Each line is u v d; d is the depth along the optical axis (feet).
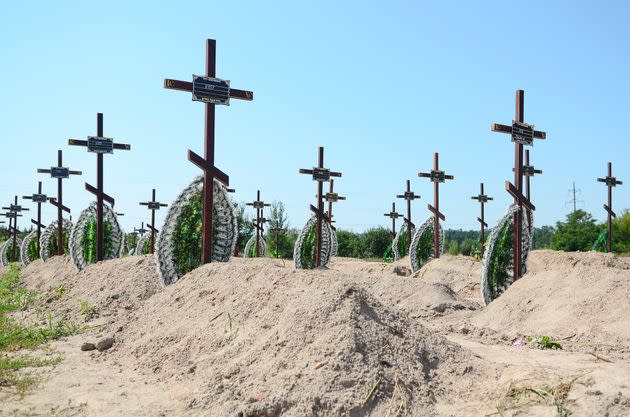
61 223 74.18
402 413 15.19
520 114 37.52
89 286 44.52
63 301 43.14
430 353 18.37
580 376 15.64
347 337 17.46
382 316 19.49
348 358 16.74
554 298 30.17
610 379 15.25
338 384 15.90
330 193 73.15
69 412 16.80
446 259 62.39
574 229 118.32
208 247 35.73
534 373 16.49
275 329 19.60
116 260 48.88
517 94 37.70
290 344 18.16
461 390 16.71
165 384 19.63
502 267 37.47
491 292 36.99
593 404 13.91
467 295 50.72
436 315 35.19
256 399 15.99
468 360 18.39
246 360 18.52
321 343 17.58
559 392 14.93
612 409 13.69
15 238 107.65
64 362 23.90
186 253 36.70
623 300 27.30
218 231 37.63
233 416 15.39
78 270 56.75
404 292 39.37
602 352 22.50
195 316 25.11
